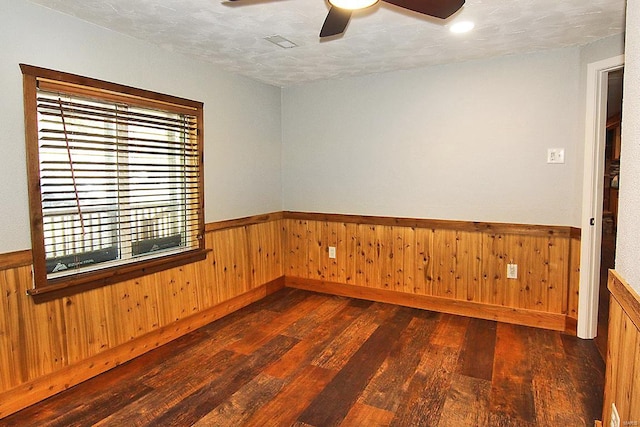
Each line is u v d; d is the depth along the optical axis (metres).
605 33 2.77
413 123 3.75
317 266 4.41
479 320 3.54
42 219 2.29
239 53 3.15
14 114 2.16
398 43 2.96
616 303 1.68
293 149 4.43
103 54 2.58
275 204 4.42
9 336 2.17
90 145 2.58
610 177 8.20
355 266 4.18
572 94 3.12
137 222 2.92
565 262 3.24
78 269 2.54
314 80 4.11
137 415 2.17
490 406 2.24
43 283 2.29
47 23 2.28
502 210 3.44
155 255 3.04
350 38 2.84
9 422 2.11
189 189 3.32
